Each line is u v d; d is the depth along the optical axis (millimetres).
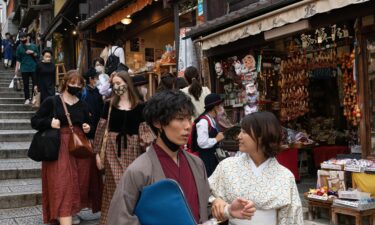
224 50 7770
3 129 9531
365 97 5902
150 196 1914
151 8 11781
